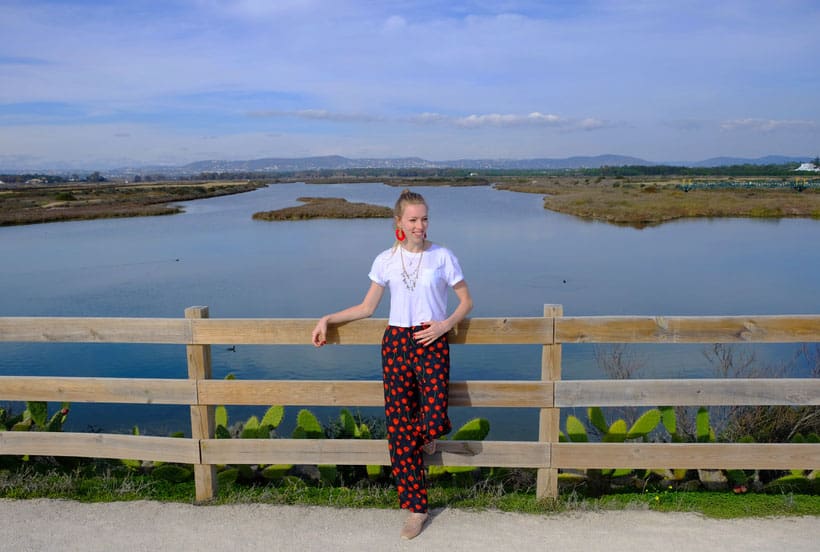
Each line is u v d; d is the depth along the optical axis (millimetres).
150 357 10438
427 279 2957
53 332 3432
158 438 3484
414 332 2988
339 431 4578
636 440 4223
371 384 3373
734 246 28844
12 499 3545
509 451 3395
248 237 35875
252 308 16609
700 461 3357
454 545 3000
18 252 30203
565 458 3387
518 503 3438
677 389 3285
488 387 3332
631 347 9727
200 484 3498
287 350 10867
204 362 3422
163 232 39531
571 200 66000
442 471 3869
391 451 3156
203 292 19016
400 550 2957
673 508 3391
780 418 4750
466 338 3279
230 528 3186
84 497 3574
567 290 18297
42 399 3484
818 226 38594
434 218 47250
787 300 16625
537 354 10367
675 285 19000
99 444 3535
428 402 3004
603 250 27859
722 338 3266
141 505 3463
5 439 3566
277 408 4191
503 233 35812
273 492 3648
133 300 17984
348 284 20000
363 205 61594
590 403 3316
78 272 23453
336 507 3426
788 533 3094
